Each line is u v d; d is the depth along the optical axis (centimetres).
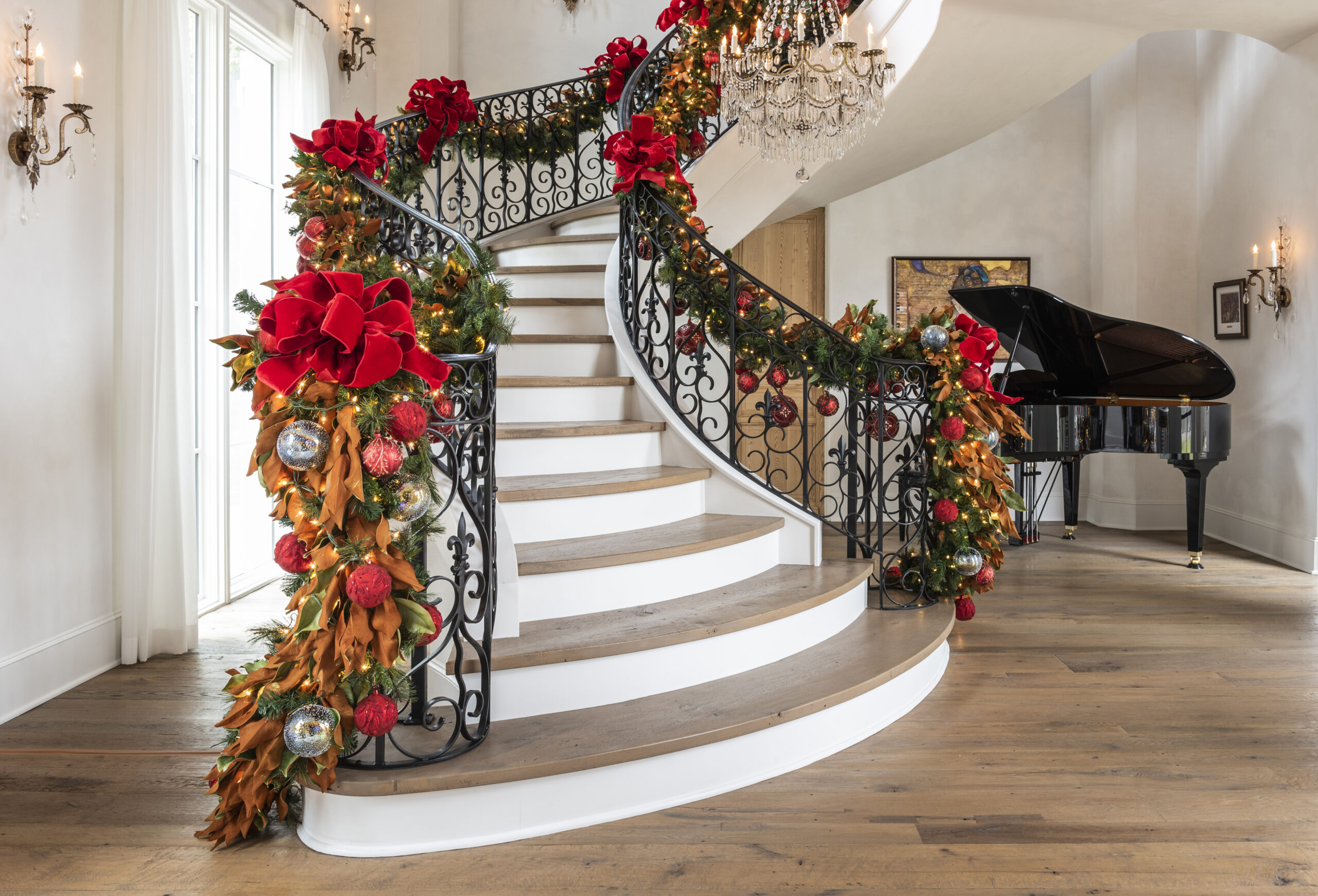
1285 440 601
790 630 329
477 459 252
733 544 349
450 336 246
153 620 391
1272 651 407
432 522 229
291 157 412
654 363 422
